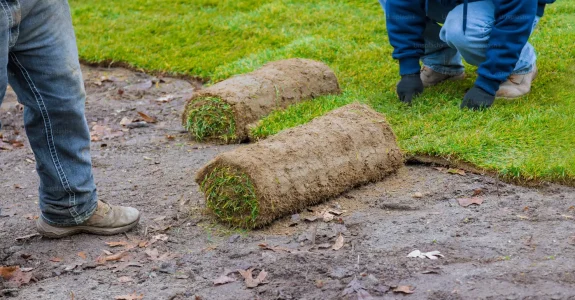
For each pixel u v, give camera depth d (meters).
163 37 6.84
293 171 4.36
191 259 4.12
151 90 6.11
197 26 6.95
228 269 4.04
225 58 6.36
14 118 5.80
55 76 4.06
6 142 5.46
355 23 6.70
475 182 4.58
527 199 4.41
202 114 5.21
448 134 4.88
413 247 4.09
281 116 5.23
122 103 5.93
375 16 6.84
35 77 4.06
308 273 3.98
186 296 3.91
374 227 4.26
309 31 6.63
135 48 6.68
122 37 6.89
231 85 5.25
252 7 7.30
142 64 6.45
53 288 3.99
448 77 5.52
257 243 4.21
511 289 3.79
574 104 5.06
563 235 4.10
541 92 5.22
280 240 4.23
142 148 5.23
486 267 3.93
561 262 3.92
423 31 5.34
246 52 6.41
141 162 5.05
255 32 6.73
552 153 4.65
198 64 6.32
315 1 7.27
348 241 4.18
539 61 5.59
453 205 4.40
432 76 5.52
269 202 4.27
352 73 5.80
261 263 4.05
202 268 4.07
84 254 4.20
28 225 4.44
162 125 5.55
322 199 4.46
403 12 5.22
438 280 3.88
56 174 4.18
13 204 4.67
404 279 3.91
